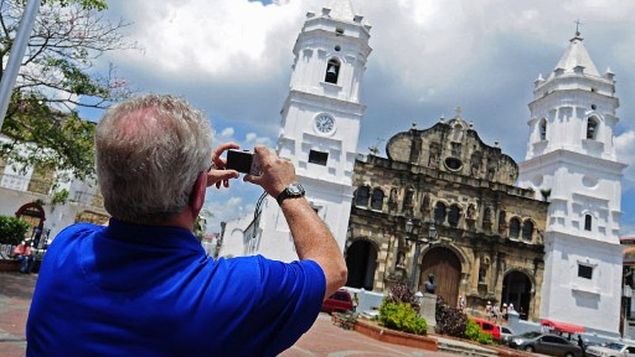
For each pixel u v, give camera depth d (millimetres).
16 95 16484
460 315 24922
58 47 16547
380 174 44000
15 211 36438
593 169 46469
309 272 1772
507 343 31219
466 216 44781
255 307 1576
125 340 1471
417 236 42812
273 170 2174
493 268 43875
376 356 14883
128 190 1621
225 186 2230
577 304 43812
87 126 17672
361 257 44656
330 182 40156
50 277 1667
